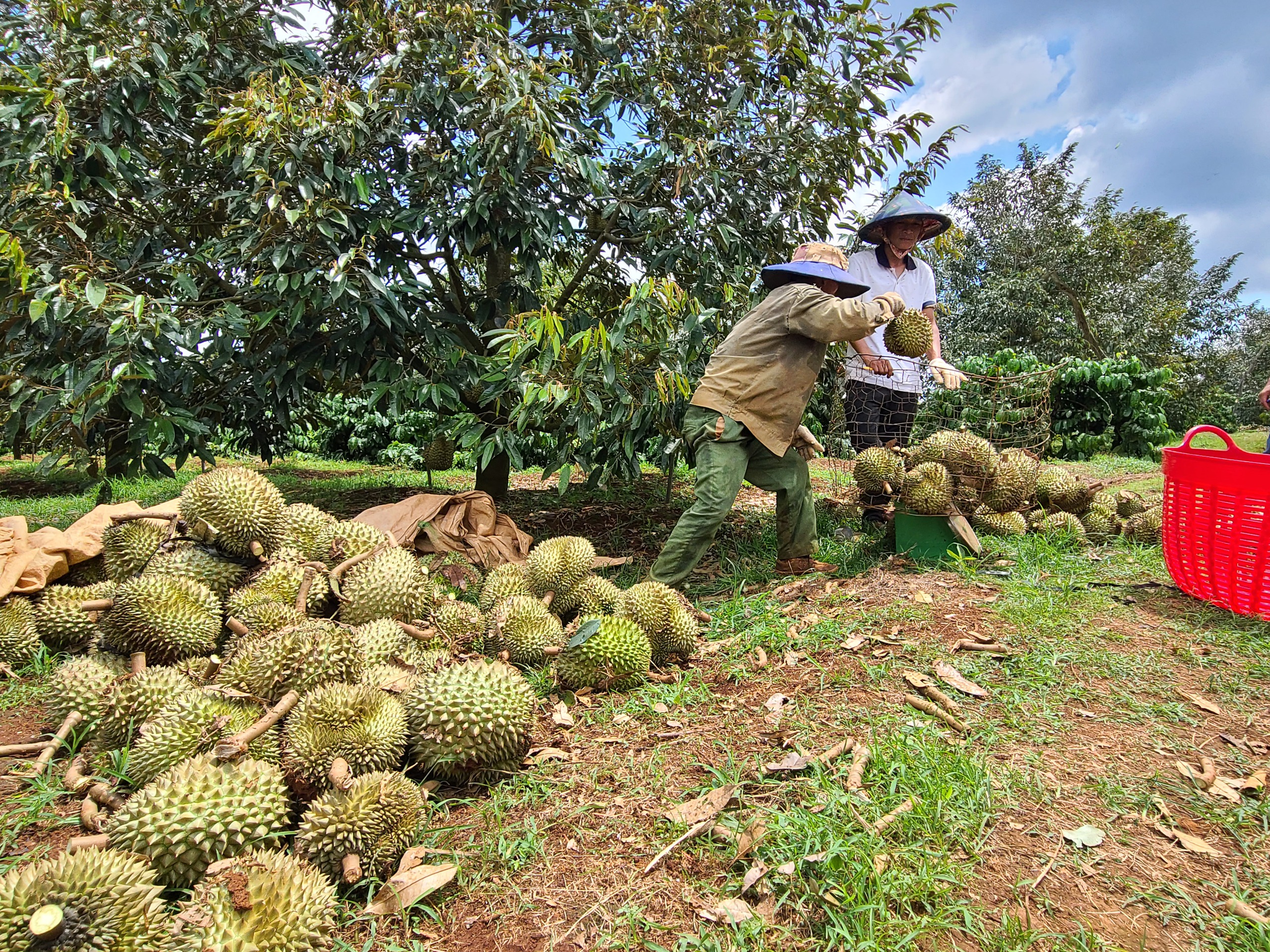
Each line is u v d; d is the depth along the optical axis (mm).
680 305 3998
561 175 4988
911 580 3758
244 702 2180
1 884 1378
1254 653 2807
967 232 25312
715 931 1584
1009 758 2195
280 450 6941
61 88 3986
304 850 1720
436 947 1576
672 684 2836
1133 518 4469
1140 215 28594
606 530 5691
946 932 1564
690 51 5344
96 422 5031
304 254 4355
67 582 3432
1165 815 1929
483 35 4594
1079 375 12047
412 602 2852
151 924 1449
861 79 5051
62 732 2168
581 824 1972
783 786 2045
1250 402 31031
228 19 4758
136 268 4617
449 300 5691
